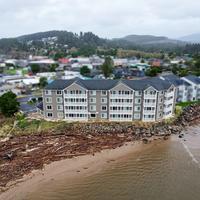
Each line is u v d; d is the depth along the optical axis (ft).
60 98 239.71
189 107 293.84
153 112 239.71
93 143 201.16
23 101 315.37
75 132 219.82
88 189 139.54
